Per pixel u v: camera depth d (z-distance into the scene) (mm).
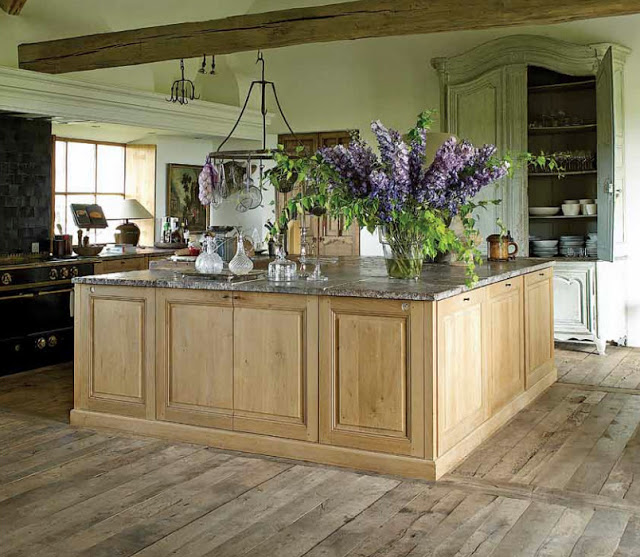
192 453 4516
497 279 4918
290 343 4398
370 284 4469
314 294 4293
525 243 7855
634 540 3318
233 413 4590
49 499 3814
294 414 4414
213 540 3342
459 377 4398
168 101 8164
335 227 9250
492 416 4965
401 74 8836
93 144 9469
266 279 4797
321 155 4508
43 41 7285
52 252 7512
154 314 4789
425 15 5707
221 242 5676
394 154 4309
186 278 4820
